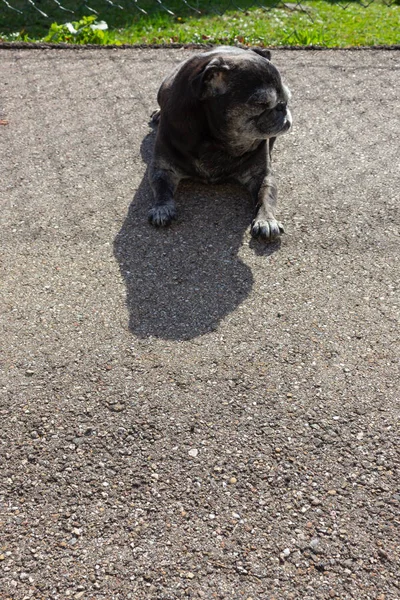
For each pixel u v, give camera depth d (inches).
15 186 57.3
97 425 38.3
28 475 36.2
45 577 32.2
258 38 87.6
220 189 56.6
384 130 64.4
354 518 34.1
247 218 53.0
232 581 31.9
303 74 76.1
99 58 81.4
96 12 93.2
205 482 35.7
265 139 54.1
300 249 49.7
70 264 49.0
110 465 36.5
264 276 47.5
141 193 56.2
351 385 40.0
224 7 99.8
